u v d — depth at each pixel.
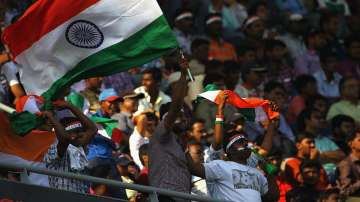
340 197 38.25
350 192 39.44
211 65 44.50
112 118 37.78
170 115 29.47
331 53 50.19
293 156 41.59
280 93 45.28
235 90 44.66
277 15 51.78
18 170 29.73
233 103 32.56
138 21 31.22
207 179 30.48
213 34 47.94
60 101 30.12
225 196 30.52
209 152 31.92
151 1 31.36
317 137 44.50
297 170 38.25
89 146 33.12
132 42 31.14
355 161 41.00
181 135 34.25
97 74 31.02
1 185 28.06
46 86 30.77
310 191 38.19
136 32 31.17
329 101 48.31
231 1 50.84
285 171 38.25
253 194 30.75
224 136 31.53
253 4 51.56
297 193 37.97
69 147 29.94
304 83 47.09
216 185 30.66
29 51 30.75
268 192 31.59
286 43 50.22
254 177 31.00
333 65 49.91
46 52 30.77
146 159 34.72
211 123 40.31
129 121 38.03
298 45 50.31
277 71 47.81
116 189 32.53
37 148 29.98
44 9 30.75
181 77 29.88
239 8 50.91
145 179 34.31
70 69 30.88
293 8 52.81
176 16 47.59
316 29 52.31
